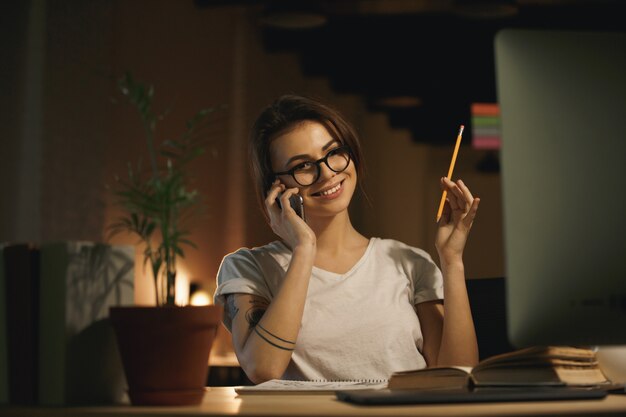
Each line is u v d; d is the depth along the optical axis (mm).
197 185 4984
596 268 1006
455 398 950
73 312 1031
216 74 5215
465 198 1608
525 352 1062
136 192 1101
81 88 4930
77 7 4977
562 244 1006
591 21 5469
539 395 979
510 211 1007
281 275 1790
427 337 1801
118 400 1065
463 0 4949
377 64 5465
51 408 987
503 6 4926
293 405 976
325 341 1708
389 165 5453
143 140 4934
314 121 1773
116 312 983
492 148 5465
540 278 1004
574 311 1004
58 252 1035
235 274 1771
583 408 903
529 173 1010
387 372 1706
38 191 4812
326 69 5418
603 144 1017
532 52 1025
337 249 1833
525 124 1015
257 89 5273
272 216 1627
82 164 4863
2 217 4793
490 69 5477
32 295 1048
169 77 5082
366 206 5391
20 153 4844
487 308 1777
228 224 5031
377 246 1879
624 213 1011
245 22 5289
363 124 5477
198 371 994
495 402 962
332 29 5434
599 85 1023
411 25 5477
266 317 1484
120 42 5027
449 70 5480
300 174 1747
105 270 1079
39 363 1046
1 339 1062
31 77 4895
